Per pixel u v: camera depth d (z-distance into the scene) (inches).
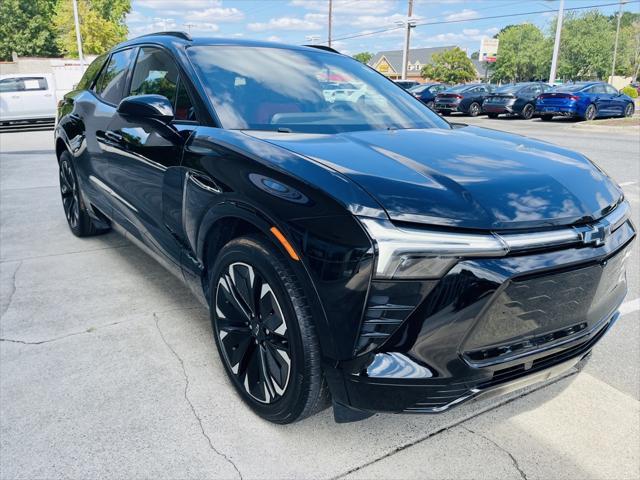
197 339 115.7
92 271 154.6
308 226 72.1
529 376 76.5
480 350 71.6
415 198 70.7
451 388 70.8
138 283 146.1
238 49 122.6
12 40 1998.0
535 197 76.0
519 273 68.9
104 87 154.6
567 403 96.6
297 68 123.5
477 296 67.7
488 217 70.3
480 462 81.4
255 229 84.7
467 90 938.7
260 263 79.8
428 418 91.8
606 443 86.1
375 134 100.7
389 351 69.6
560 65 2810.0
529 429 89.4
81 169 161.0
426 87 1051.3
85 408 91.6
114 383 99.0
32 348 110.9
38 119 628.4
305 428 88.0
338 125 107.2
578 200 78.5
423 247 66.6
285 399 81.0
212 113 101.1
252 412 91.0
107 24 1611.7
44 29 2036.2
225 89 107.5
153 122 105.0
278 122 104.1
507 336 72.6
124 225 136.9
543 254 71.6
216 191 87.9
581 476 79.0
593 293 78.9
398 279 67.1
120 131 127.0
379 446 84.4
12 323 122.0
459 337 69.2
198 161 94.0
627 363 110.3
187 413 90.8
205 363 106.3
